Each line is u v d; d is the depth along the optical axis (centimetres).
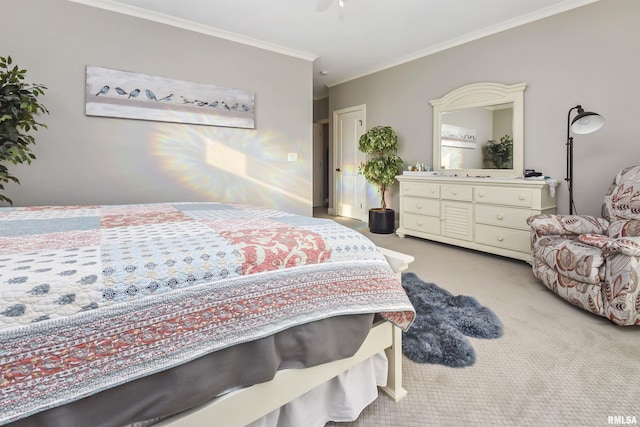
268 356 92
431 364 158
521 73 340
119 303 75
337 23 334
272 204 395
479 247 351
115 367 72
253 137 377
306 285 103
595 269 195
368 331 115
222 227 135
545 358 162
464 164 394
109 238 113
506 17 330
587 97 298
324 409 118
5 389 62
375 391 128
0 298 67
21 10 258
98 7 285
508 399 134
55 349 67
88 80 283
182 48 327
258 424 100
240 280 93
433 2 298
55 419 67
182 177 335
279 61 393
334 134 597
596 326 193
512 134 349
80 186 288
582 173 306
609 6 282
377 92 502
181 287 84
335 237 119
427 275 288
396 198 494
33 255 90
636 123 274
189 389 82
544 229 245
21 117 230
